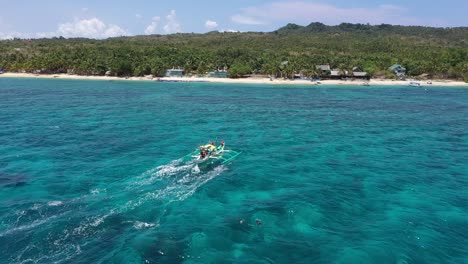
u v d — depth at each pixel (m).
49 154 49.19
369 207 33.09
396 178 41.16
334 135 63.53
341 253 25.45
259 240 27.06
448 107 100.00
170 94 125.88
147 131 64.56
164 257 24.70
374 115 86.00
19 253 25.30
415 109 95.94
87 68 196.88
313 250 25.81
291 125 72.38
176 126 69.44
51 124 69.44
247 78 187.88
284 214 31.20
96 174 41.19
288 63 191.00
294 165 45.25
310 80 179.50
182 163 45.25
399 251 25.83
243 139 59.31
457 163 47.41
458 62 196.75
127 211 31.67
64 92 126.12
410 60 197.62
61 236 27.44
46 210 31.77
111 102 103.00
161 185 37.88
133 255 24.75
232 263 24.16
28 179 39.53
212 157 47.28
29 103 97.38
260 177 40.47
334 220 30.38
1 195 35.06
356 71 188.88
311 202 33.72
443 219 30.95
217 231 28.20
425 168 45.16
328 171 43.19
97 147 52.94
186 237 27.27
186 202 33.66
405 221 30.42
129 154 49.38
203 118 79.06
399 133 65.75
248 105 101.12
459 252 26.03
